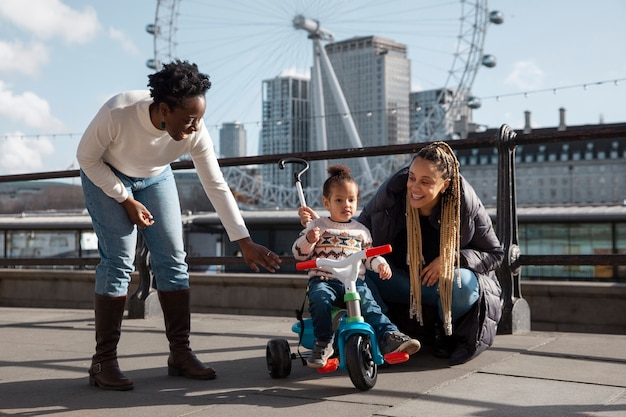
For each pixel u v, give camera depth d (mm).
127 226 2936
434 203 3201
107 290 2893
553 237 20000
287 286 6301
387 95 139250
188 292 3098
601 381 2738
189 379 2986
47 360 3482
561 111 85812
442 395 2547
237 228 3039
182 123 2680
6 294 7660
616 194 118688
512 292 3990
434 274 3109
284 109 141250
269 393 2672
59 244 27281
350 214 2998
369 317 2877
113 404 2561
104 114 2760
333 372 3055
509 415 2266
